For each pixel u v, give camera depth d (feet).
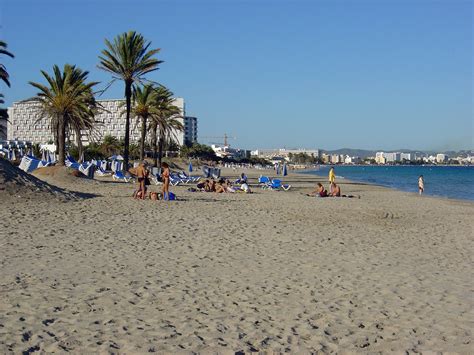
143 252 33.99
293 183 167.32
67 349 16.89
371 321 21.01
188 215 55.31
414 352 17.69
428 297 25.02
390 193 122.31
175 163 370.73
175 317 20.70
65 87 124.16
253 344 17.92
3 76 105.81
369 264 32.73
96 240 37.65
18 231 39.65
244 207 67.62
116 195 78.48
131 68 121.70
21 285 24.44
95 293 23.75
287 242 40.19
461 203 93.45
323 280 27.91
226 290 25.18
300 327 19.97
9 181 60.70
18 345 16.99
